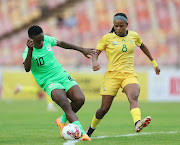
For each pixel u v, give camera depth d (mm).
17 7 91062
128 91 20844
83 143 18344
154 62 24031
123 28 21344
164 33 80938
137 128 18734
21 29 87688
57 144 18578
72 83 21047
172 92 67250
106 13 86312
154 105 58406
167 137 21797
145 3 86062
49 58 20906
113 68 21766
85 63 74500
